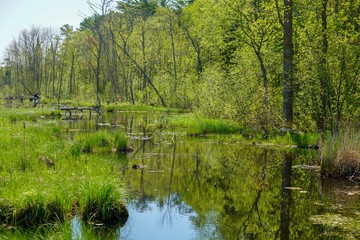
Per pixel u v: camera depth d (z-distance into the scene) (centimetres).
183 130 2198
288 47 1683
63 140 1453
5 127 1738
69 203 718
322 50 1576
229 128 2027
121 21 4981
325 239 635
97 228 686
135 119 2928
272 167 1222
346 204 827
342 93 1495
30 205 678
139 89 5497
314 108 1608
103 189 736
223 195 916
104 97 4850
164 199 882
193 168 1214
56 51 6906
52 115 3194
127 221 733
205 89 2411
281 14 1911
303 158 1363
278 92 1956
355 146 1095
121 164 1217
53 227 654
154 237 651
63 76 7069
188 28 4675
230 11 2295
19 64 7219
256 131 1858
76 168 980
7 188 730
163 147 1605
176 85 4203
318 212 775
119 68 5700
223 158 1380
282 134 1716
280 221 732
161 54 5169
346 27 1642
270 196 899
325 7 1653
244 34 2317
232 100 2048
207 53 3838
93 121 2709
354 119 1474
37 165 972
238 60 2373
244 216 766
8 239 603
